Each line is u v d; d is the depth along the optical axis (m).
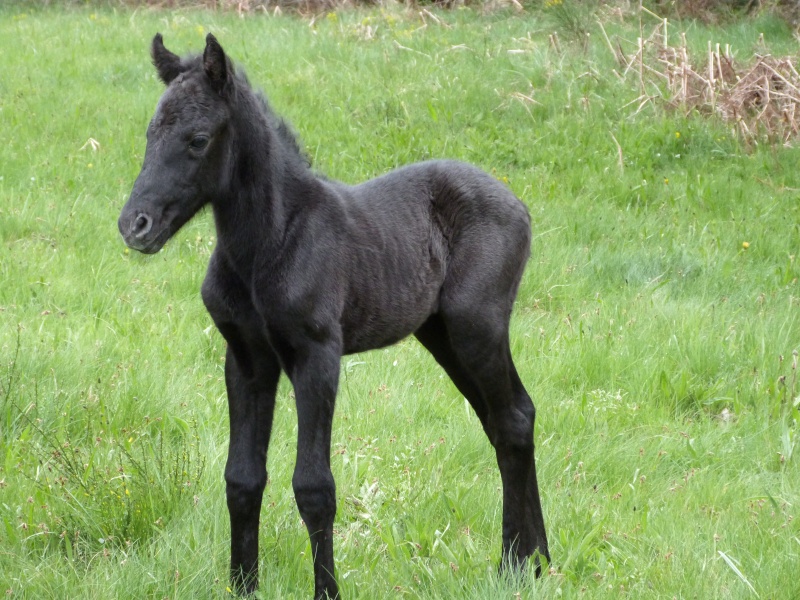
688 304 9.94
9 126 13.91
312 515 5.09
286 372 5.31
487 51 17.50
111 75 16.45
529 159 13.74
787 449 7.34
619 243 11.62
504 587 5.50
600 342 9.03
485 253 5.95
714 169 13.69
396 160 13.41
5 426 7.03
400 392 8.10
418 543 6.03
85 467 6.44
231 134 5.09
